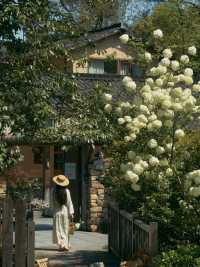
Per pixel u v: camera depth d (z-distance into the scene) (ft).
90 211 62.39
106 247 52.06
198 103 28.50
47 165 71.77
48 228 63.31
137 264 32.01
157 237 31.73
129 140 28.32
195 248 28.73
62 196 51.01
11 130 32.35
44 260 36.68
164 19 78.18
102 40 85.87
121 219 43.93
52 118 33.50
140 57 30.76
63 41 33.83
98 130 33.86
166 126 27.89
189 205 30.12
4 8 31.04
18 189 36.58
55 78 33.14
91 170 62.49
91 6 42.47
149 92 27.71
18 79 31.48
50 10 33.12
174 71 28.91
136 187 28.04
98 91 33.12
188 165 30.30
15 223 34.37
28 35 32.50
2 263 34.14
